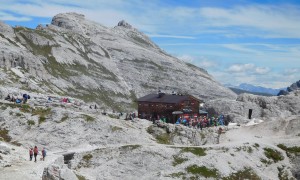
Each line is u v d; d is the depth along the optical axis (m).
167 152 87.56
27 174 60.47
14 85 147.12
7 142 90.06
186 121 119.94
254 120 130.88
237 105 157.38
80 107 120.81
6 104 106.12
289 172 88.69
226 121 142.88
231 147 91.75
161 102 139.12
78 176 72.06
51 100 121.50
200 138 106.75
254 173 84.00
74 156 86.94
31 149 73.12
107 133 101.94
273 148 95.69
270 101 158.50
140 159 85.25
